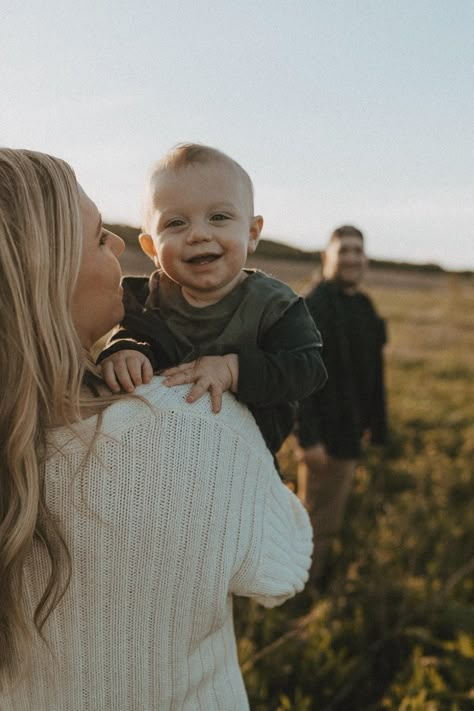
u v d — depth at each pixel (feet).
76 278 3.57
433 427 24.75
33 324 3.34
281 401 4.28
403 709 8.86
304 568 4.46
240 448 3.80
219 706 4.12
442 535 13.82
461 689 9.61
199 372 3.87
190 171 4.52
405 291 100.68
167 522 3.53
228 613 4.24
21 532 3.35
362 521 14.64
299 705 9.04
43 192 3.47
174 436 3.57
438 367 37.45
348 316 12.16
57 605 3.65
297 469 14.80
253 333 4.56
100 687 3.75
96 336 4.13
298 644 10.32
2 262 3.23
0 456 3.36
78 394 3.50
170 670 3.78
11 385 3.30
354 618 11.34
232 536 3.74
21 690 3.84
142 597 3.62
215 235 4.44
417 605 11.31
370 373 12.62
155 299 4.95
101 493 3.48
